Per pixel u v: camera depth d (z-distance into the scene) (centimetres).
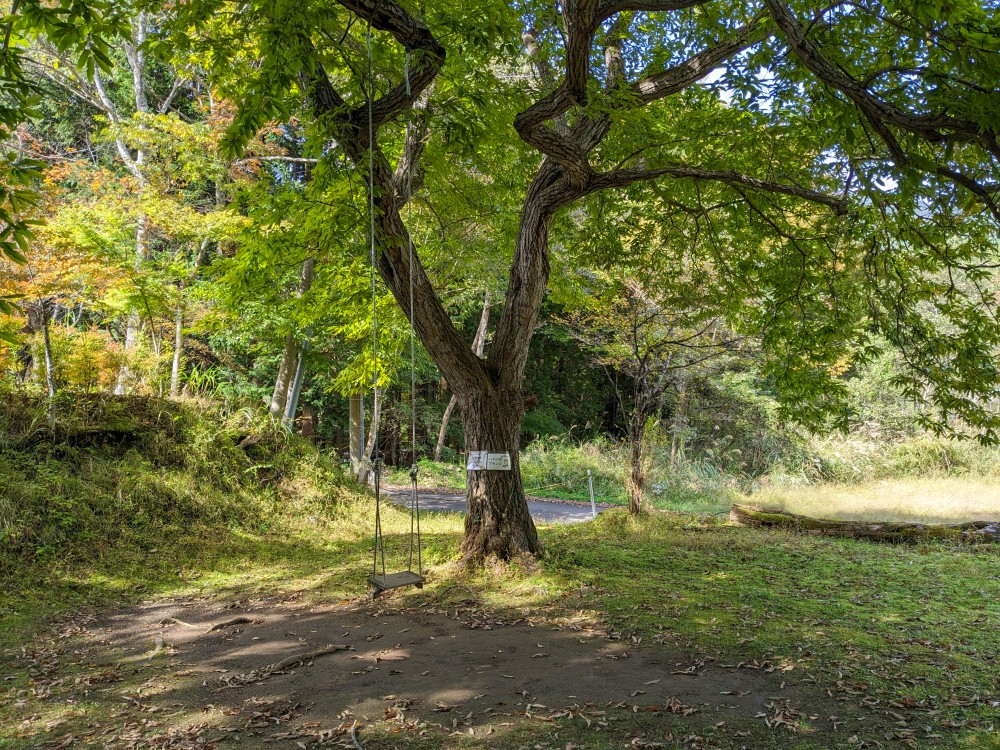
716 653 502
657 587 701
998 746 355
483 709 409
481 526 780
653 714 396
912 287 752
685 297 984
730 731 373
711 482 1844
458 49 670
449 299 1386
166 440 1083
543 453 2316
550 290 1079
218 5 538
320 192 661
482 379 784
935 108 414
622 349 1280
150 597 741
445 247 1050
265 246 740
